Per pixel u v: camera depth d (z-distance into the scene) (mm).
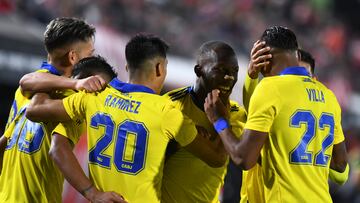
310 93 16469
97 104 16516
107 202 15898
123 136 16156
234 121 17562
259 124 15852
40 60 38719
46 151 17734
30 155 17875
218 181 17766
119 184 16188
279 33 16688
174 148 17141
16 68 37562
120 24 55469
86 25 18234
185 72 45031
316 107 16500
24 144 18016
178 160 17312
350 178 38281
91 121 16500
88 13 53438
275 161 16203
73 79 17062
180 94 17672
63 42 17906
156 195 16312
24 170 18000
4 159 18594
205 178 17516
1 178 18547
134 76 16594
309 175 16328
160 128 16062
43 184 17875
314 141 16453
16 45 38031
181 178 17406
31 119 17141
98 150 16406
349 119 58156
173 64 45219
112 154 16234
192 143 16250
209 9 66750
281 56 16594
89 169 16641
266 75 16891
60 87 17031
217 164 16781
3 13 42906
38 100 17047
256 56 16703
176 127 16094
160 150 16156
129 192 16109
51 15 50812
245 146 15773
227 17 67125
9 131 18672
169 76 43750
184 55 54688
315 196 16312
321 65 68000
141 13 59031
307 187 16266
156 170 16203
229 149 16031
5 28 39031
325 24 78188
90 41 18266
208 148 16484
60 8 52281
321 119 16578
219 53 16859
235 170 35469
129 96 16344
